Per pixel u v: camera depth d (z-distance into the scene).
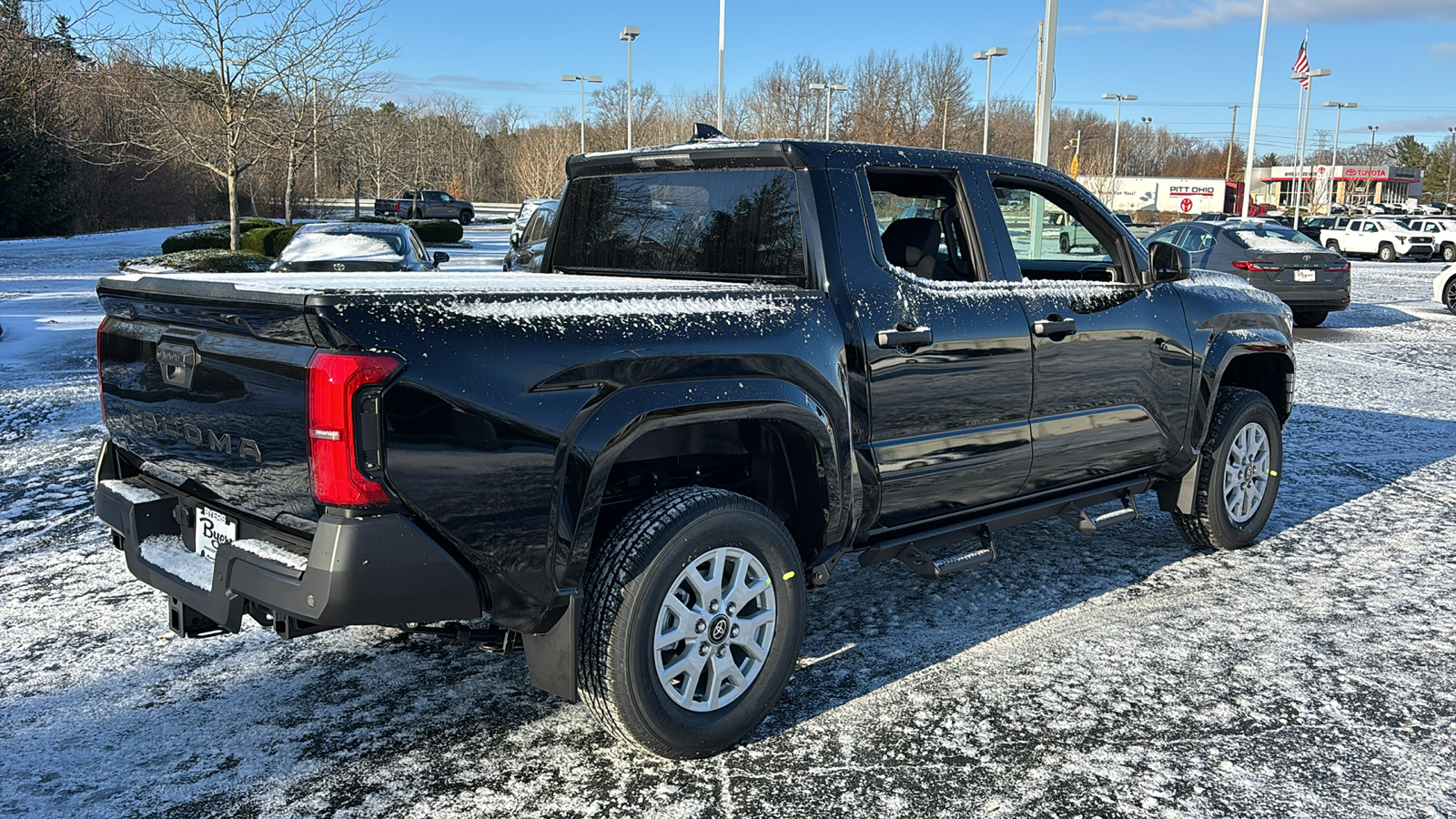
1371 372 11.68
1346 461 7.31
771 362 3.20
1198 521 5.10
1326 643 4.06
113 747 3.18
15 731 3.28
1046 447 4.16
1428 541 5.44
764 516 3.21
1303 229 41.34
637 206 4.07
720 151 3.70
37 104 31.91
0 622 4.18
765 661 3.25
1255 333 5.13
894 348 3.58
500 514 2.69
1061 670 3.80
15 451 7.07
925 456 3.72
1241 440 5.14
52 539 5.23
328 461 2.45
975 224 4.02
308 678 3.69
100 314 15.75
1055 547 5.32
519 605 2.80
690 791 2.97
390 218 45.16
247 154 25.16
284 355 2.54
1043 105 16.44
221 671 3.74
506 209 78.31
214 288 2.71
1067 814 2.86
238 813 2.83
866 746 3.23
